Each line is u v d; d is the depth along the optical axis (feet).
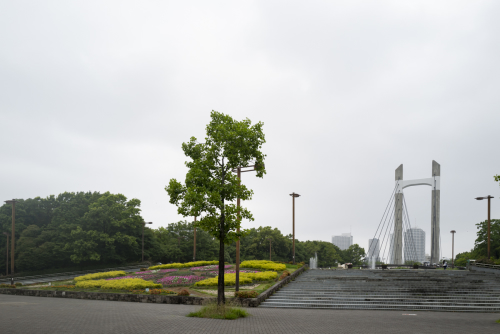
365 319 57.98
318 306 77.20
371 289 89.20
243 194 61.67
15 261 199.21
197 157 62.90
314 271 139.23
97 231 206.08
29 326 41.19
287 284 100.17
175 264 158.10
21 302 72.84
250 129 63.36
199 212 58.80
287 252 335.26
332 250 404.77
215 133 61.93
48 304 69.51
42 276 147.84
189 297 76.28
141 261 222.28
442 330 47.34
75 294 89.10
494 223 215.92
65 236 202.69
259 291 85.20
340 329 46.24
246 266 139.74
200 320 50.47
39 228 216.13
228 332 40.88
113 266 212.43
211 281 97.81
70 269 204.13
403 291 87.35
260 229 342.85
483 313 71.72
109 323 44.98
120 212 214.28
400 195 261.03
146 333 38.55
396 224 258.16
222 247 60.85
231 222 58.23
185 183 60.49
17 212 220.43
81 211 220.84
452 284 94.63
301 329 45.06
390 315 65.31
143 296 80.18
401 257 251.19
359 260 424.87
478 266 147.43
